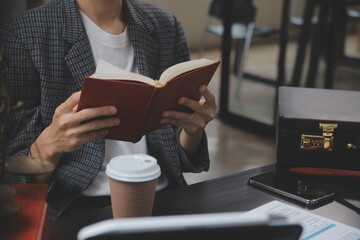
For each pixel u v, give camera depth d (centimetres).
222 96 414
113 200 103
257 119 395
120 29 151
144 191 100
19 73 137
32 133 137
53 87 139
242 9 392
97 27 146
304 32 357
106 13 147
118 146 148
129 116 114
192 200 119
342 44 369
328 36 361
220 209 114
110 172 100
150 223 56
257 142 369
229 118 412
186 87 119
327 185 130
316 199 118
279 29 371
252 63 393
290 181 129
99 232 55
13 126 137
